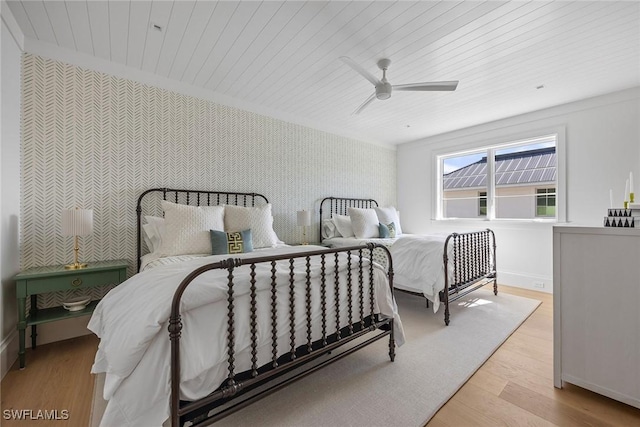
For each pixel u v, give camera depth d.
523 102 3.40
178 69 2.64
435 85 2.29
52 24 2.00
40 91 2.21
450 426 1.35
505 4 1.78
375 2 1.76
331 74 2.71
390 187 5.29
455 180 4.76
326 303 1.64
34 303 2.12
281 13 1.87
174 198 2.88
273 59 2.44
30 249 2.18
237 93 3.17
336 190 4.43
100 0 1.76
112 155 2.53
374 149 5.04
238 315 1.29
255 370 1.30
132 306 1.25
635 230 1.38
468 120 4.07
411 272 2.86
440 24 1.97
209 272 1.42
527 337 2.34
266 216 2.96
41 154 2.22
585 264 1.54
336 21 1.94
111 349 1.12
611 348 1.46
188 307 1.14
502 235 4.05
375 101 3.37
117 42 2.22
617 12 1.84
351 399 1.54
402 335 2.03
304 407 1.48
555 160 3.61
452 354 2.04
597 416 1.41
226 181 3.24
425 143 5.01
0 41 1.78
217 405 1.23
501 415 1.42
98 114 2.46
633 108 3.03
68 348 2.17
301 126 3.96
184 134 2.93
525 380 1.73
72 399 1.55
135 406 1.04
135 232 2.64
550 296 3.45
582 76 2.74
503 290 3.72
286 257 1.41
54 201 2.28
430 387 1.64
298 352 1.51
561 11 1.84
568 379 1.60
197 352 1.14
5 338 1.86
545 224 3.66
